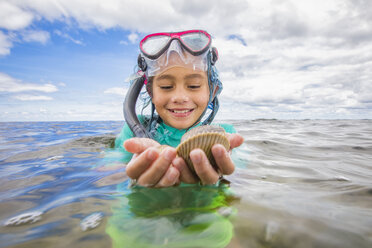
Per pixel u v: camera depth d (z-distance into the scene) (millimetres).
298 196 197
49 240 132
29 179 274
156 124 411
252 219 149
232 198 189
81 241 130
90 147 537
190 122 361
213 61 384
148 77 375
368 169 325
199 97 350
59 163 371
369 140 692
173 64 325
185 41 347
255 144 572
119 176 265
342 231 134
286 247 119
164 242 126
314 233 131
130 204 179
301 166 333
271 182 245
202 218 152
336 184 241
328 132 999
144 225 145
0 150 541
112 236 133
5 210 178
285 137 758
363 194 204
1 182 262
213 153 188
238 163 342
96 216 160
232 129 460
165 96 346
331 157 420
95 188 224
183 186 218
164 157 183
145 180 200
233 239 127
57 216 163
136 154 219
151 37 349
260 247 119
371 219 150
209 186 221
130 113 371
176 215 158
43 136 870
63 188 232
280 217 152
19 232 142
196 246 121
